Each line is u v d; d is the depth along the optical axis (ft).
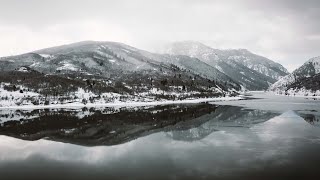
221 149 148.15
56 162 125.18
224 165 118.52
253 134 193.26
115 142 171.42
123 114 342.44
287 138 176.96
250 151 142.92
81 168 115.96
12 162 125.49
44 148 153.99
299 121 258.78
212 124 248.52
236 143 163.22
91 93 534.37
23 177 105.91
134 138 185.16
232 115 319.27
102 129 225.56
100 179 102.99
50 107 433.48
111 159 129.90
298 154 135.85
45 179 103.65
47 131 214.48
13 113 345.92
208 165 118.83
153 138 184.24
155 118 301.84
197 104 525.34
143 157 132.98
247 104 506.48
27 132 209.77
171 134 199.62
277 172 108.88
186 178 102.89
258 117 294.46
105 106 472.85
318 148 148.66
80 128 230.48
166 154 138.62
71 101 481.46
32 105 432.66
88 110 395.14
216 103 551.18
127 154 139.23
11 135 196.75
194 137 185.78
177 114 342.23
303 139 173.17
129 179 102.58
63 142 171.63
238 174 106.83
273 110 372.17
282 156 132.26
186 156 134.10
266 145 157.07
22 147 156.76
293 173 107.86
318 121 258.37
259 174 106.83
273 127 224.33
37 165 120.88
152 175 106.52
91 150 148.87
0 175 108.06
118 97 552.82
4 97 433.48
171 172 109.91
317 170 111.24
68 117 308.81
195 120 280.72
